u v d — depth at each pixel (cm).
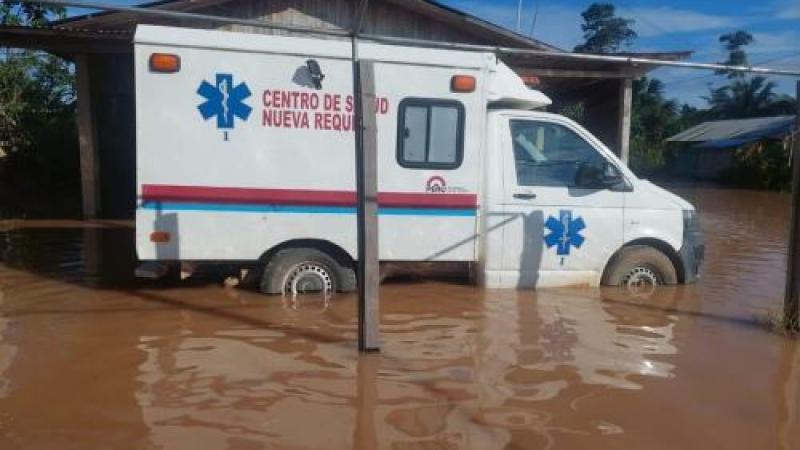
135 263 912
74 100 2206
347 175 715
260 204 702
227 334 599
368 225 548
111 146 1516
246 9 1329
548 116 755
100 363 523
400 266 760
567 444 405
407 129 721
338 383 492
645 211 775
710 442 412
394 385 490
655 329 642
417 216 731
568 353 568
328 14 1364
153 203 682
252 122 693
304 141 704
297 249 723
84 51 1289
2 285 775
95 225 1312
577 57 634
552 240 756
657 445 407
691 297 763
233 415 436
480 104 733
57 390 471
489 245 745
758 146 3769
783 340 616
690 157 4744
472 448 397
